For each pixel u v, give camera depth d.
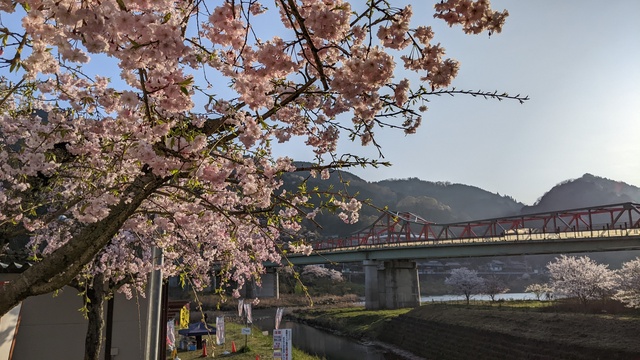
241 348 25.64
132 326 12.07
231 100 3.74
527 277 125.94
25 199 6.12
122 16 2.50
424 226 65.62
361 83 3.04
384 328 45.47
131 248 10.67
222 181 3.72
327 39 3.04
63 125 4.78
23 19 2.42
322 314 57.94
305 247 5.61
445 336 37.06
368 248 62.75
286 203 4.57
